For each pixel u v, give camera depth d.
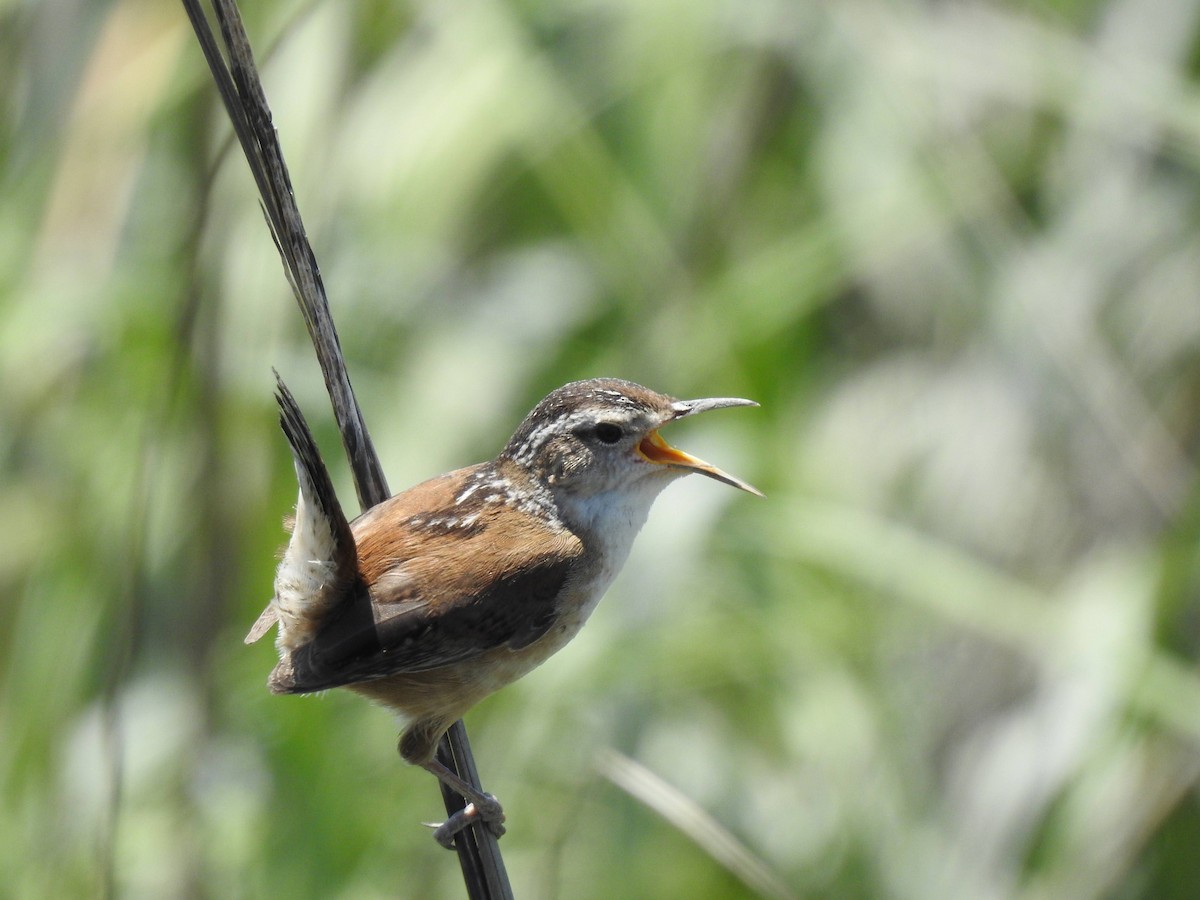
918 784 12.16
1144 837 11.44
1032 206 13.12
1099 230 12.65
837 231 12.55
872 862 11.97
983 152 12.43
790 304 12.53
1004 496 12.59
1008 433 12.66
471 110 12.37
